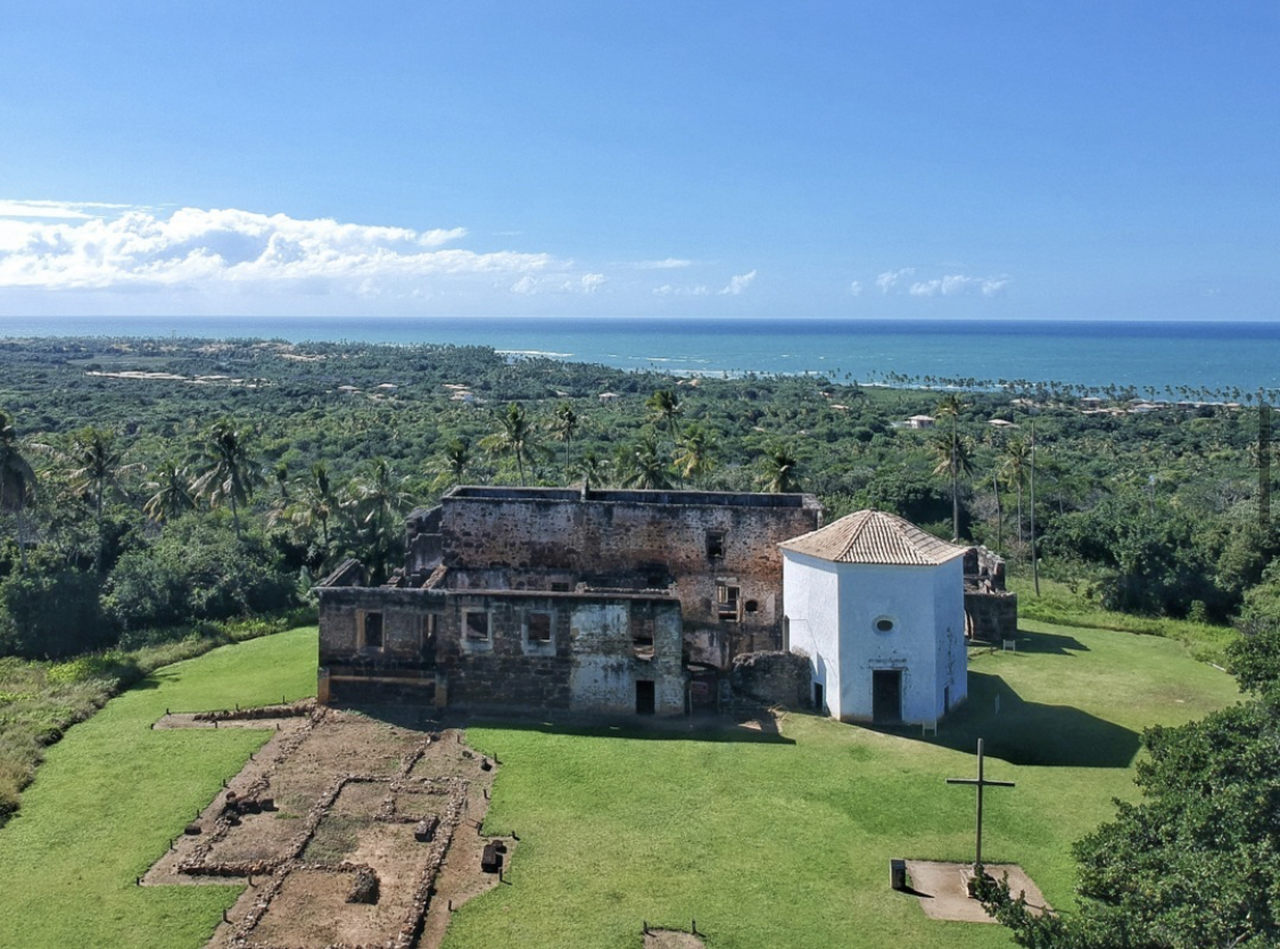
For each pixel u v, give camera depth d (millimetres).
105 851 23094
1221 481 79062
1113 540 61469
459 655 32562
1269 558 51938
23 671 37344
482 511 39656
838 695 32281
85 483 55156
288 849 23000
